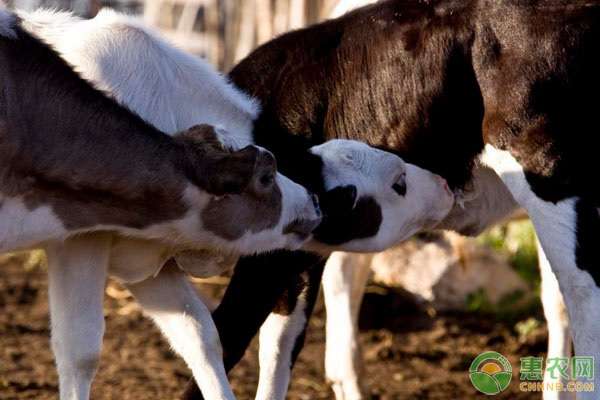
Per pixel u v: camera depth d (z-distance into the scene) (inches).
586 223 386.6
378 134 424.8
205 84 404.8
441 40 407.2
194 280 730.2
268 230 385.1
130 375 580.4
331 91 432.8
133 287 403.9
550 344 497.0
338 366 526.9
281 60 444.5
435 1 415.2
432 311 701.9
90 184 362.6
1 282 773.3
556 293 491.2
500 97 394.0
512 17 394.0
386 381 596.7
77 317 379.2
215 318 430.9
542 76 386.6
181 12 1273.4
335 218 406.9
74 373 380.5
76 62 380.2
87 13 632.4
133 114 373.1
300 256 426.3
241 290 429.4
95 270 381.7
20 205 358.9
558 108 386.3
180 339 401.1
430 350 650.2
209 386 397.1
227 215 377.1
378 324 693.9
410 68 414.0
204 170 370.0
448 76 406.3
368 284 717.3
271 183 380.2
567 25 386.6
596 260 386.3
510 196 428.8
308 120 435.2
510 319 701.3
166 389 558.6
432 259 708.0
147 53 390.9
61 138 359.6
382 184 412.2
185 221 375.2
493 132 395.9
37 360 605.0
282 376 454.6
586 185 387.5
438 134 414.3
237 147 382.0
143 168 366.0
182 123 396.2
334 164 410.6
